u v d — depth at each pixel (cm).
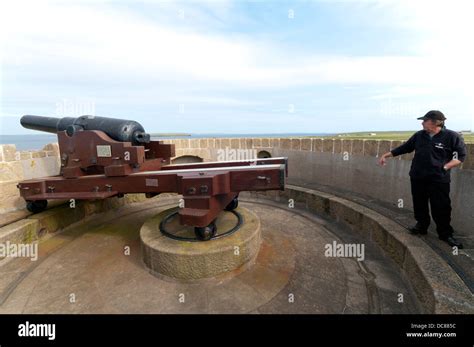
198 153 712
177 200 569
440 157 249
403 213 353
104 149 318
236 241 273
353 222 378
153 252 262
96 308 220
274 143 649
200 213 252
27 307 222
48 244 342
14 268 284
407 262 246
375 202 410
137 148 304
